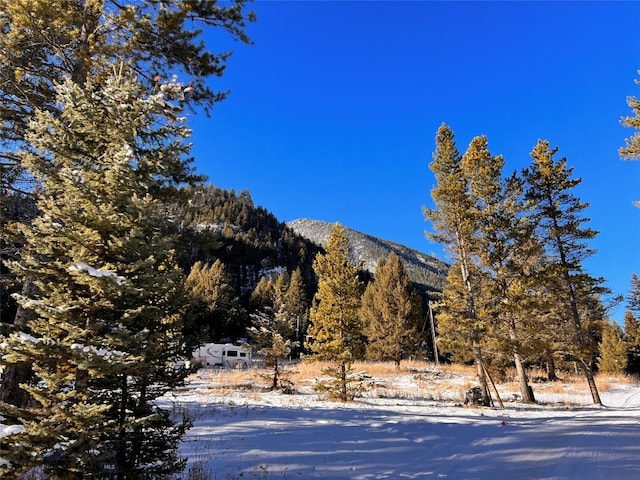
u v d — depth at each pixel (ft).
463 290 70.49
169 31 33.40
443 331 70.13
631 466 23.13
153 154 23.08
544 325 73.97
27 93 30.86
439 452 29.96
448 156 75.46
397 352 136.56
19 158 30.17
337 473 24.14
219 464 24.26
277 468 24.29
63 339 17.87
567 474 22.17
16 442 16.08
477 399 64.03
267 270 330.75
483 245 75.05
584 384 105.50
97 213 18.95
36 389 17.30
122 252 19.35
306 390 77.46
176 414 38.50
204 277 226.79
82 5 31.96
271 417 40.78
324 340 68.49
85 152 21.53
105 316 18.62
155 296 20.36
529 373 125.90
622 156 57.06
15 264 18.66
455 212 73.00
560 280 76.74
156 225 21.42
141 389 19.86
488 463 26.13
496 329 72.08
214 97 37.27
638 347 179.73
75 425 16.84
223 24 36.50
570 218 80.69
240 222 407.64
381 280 152.35
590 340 77.82
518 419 48.19
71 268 17.31
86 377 18.35
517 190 75.20
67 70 32.94
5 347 16.74
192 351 21.30
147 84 36.14
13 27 30.22
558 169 82.02
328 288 68.69
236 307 226.38
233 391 68.64
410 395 73.67
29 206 30.50
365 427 38.42
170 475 20.61
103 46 32.22
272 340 78.38
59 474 16.75
